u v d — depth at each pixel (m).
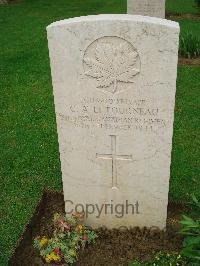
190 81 2.02
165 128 0.96
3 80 2.08
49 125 1.66
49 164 1.41
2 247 1.08
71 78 0.93
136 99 0.94
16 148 1.51
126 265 1.02
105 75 0.92
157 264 1.01
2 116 1.74
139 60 0.89
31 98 1.89
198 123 1.65
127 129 0.98
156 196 1.07
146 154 1.01
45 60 2.33
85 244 1.08
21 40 2.70
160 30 0.85
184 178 1.32
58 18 3.24
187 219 0.99
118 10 3.44
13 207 1.22
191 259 0.97
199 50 2.35
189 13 3.41
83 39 0.88
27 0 3.95
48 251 1.02
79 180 1.08
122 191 1.08
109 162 1.04
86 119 0.98
